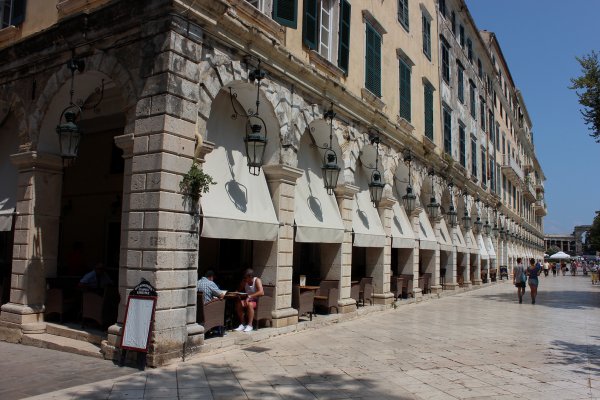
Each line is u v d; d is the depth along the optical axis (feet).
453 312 54.54
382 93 55.67
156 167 27.02
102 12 30.63
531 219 220.84
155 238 26.45
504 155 144.87
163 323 26.23
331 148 42.80
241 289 36.22
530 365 28.73
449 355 31.14
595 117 64.69
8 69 37.22
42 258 34.30
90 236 51.31
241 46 32.76
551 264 222.89
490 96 124.98
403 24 63.82
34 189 34.19
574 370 27.61
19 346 31.55
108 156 51.08
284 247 36.86
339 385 23.73
